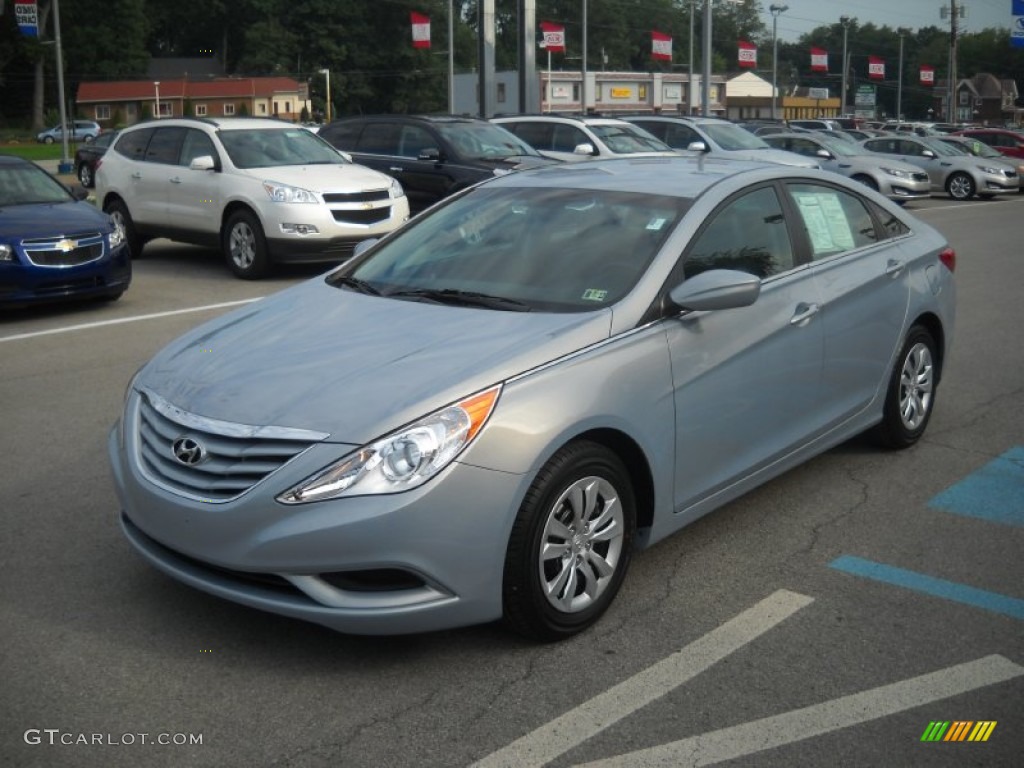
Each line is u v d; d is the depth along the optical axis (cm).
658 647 388
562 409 378
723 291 415
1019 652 385
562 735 332
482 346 392
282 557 347
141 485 382
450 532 352
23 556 465
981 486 557
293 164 1306
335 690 359
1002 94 13450
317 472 348
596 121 1842
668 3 13150
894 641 392
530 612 375
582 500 388
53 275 986
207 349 425
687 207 470
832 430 531
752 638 394
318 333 423
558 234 475
